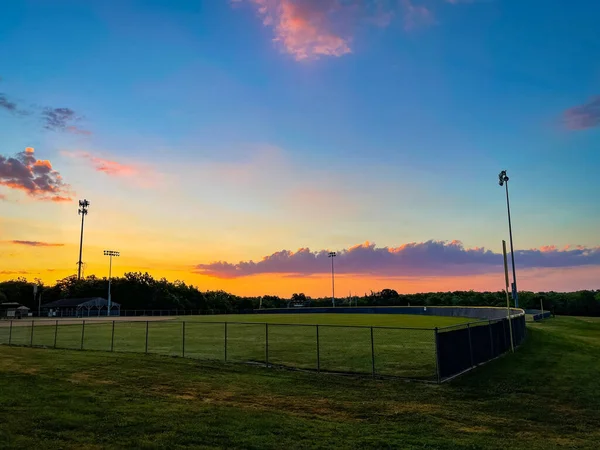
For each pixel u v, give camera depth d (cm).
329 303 12812
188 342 3219
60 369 1927
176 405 1374
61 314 10231
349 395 1560
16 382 1628
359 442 1095
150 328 4838
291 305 13350
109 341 3344
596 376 1866
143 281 12862
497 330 2370
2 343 3247
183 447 1014
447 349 1806
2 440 1016
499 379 1769
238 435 1106
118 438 1061
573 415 1376
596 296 9256
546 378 1808
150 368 1970
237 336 3725
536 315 5725
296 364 2164
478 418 1338
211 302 13488
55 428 1121
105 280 12575
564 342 3052
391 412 1370
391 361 2236
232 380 1764
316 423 1241
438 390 1616
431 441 1118
